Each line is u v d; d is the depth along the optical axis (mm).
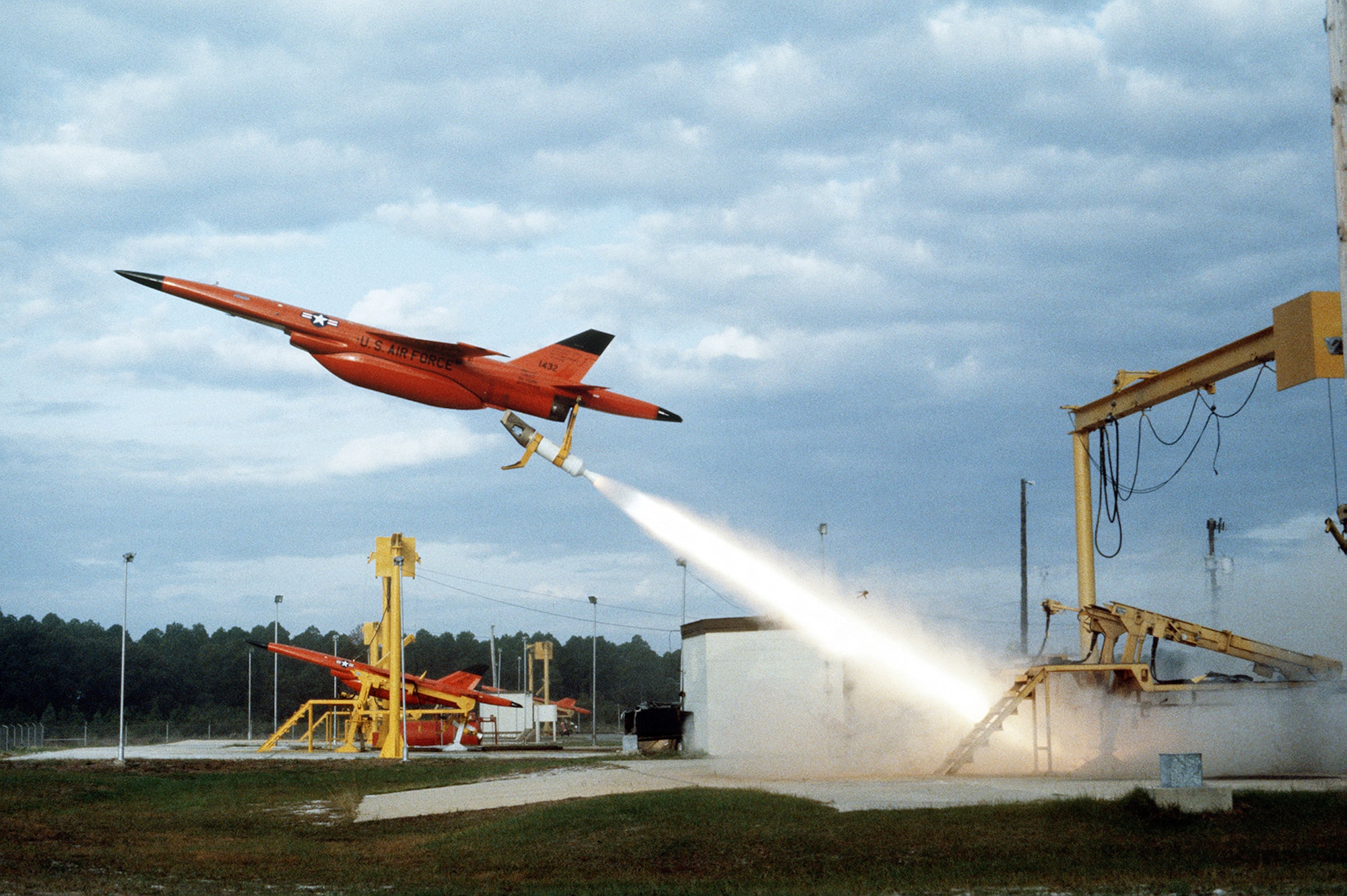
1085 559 40938
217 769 54906
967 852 22188
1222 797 23484
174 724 147750
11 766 55031
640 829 25672
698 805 27312
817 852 23031
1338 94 18156
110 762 59219
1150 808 23641
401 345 38500
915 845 22875
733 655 57344
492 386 39250
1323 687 34812
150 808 38188
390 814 35219
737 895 19359
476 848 26125
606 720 177250
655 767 45781
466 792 40281
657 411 40875
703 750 57594
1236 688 34750
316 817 35312
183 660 175375
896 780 34125
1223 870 19750
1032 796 28094
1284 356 30312
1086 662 35875
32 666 151375
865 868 21656
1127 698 35125
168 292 38219
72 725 139500
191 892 20922
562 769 48812
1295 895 17062
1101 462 40531
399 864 25531
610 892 20156
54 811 36031
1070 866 20750
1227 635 35375
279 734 76938
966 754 35625
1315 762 35031
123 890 21062
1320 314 29312
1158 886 18375
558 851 24797
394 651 69375
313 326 38281
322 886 22203
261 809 37844
